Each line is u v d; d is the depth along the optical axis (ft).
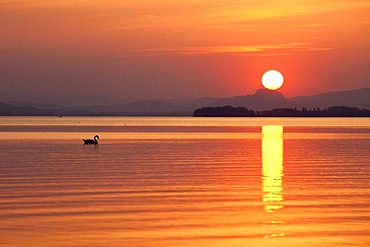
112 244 229.66
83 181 413.80
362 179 427.33
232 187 383.45
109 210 299.17
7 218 277.44
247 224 264.72
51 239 237.04
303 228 256.73
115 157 648.38
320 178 434.30
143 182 408.67
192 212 293.64
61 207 307.17
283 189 373.61
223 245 228.43
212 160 602.44
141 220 273.95
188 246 227.20
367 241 234.79
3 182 407.03
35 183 401.90
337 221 271.08
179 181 414.41
